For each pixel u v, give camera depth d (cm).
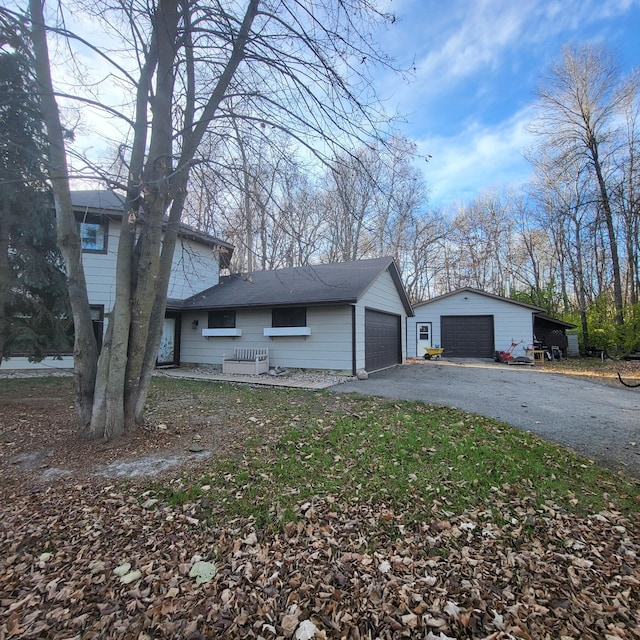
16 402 703
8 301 740
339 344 1088
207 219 538
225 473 365
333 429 508
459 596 203
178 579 218
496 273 2852
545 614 191
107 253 1207
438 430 499
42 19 447
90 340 482
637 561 233
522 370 1290
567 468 376
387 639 176
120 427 464
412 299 2812
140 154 456
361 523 277
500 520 280
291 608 196
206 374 1131
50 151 472
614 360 1577
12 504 309
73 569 228
